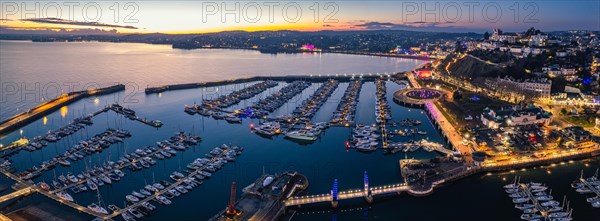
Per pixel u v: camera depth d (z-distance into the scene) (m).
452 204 170.00
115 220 161.75
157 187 187.25
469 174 193.50
